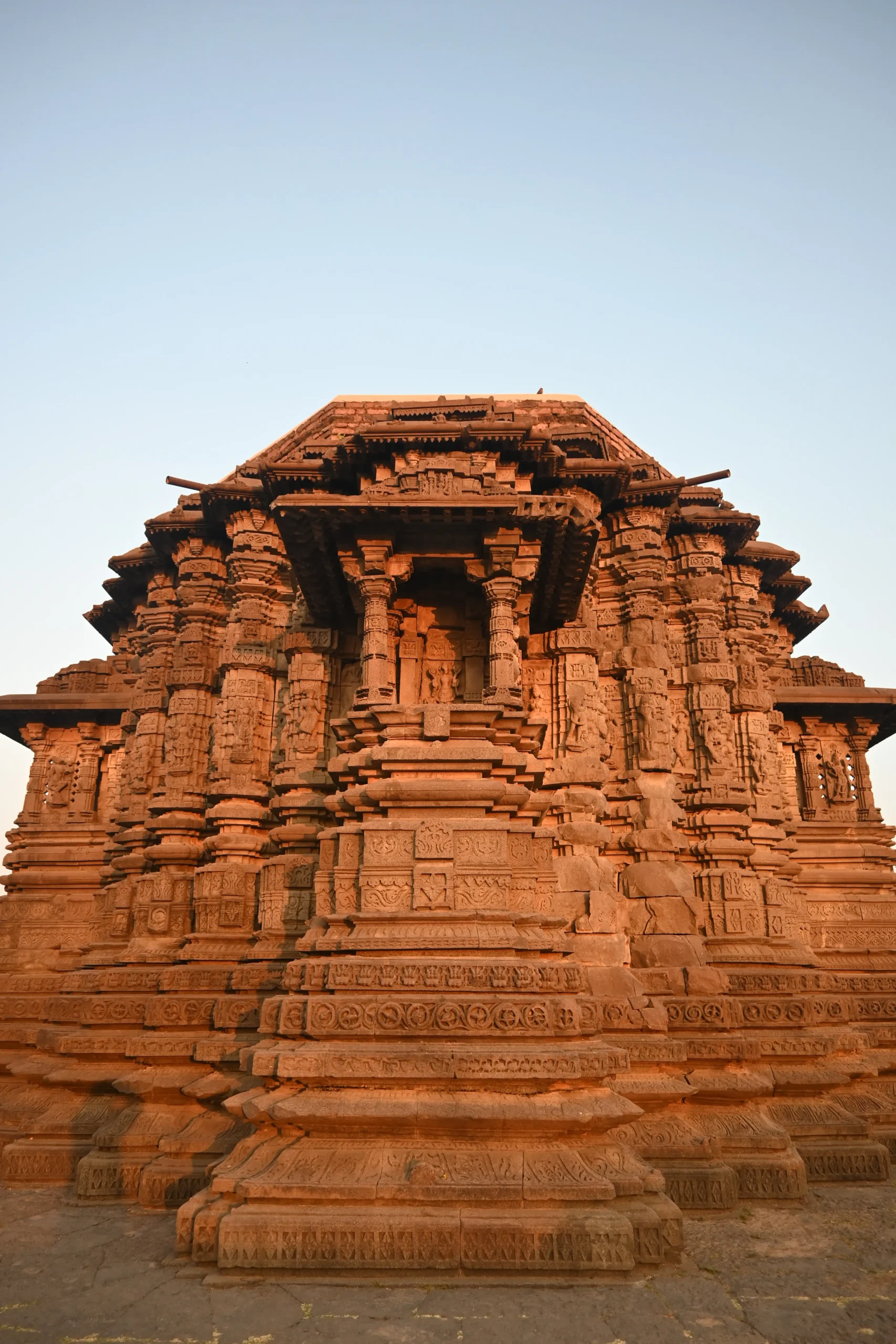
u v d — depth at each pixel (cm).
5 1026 1638
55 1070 1348
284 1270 818
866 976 1697
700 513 1942
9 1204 1112
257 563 1756
